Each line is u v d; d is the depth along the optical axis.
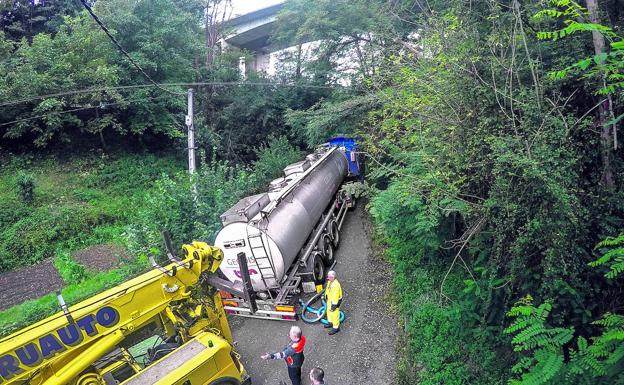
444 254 10.12
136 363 6.39
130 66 20.08
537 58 6.30
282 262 9.10
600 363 3.89
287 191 10.54
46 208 16.47
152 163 22.36
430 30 8.80
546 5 6.25
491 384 6.58
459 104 6.86
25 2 22.22
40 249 14.73
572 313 5.85
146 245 10.77
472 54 6.74
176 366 5.83
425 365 7.49
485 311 7.09
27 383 4.93
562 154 5.41
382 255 12.52
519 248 5.50
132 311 5.80
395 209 8.43
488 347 7.18
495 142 5.66
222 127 24.77
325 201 12.98
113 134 22.62
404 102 9.18
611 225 5.56
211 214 11.70
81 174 19.67
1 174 17.98
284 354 6.95
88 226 16.47
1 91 15.92
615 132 5.21
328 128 18.25
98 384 5.52
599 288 5.56
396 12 13.38
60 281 12.69
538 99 5.48
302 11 21.72
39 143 18.38
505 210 5.74
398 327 8.90
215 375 6.13
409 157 8.84
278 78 25.64
